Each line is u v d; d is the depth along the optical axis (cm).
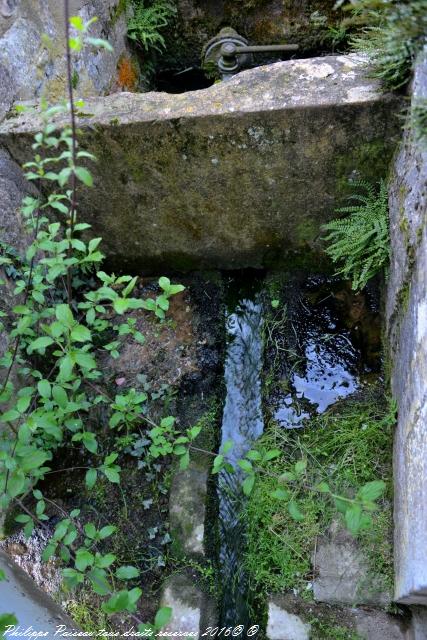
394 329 270
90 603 262
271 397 315
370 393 302
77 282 336
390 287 277
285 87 261
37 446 270
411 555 213
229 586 277
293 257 337
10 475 217
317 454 288
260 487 286
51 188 307
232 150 273
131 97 279
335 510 271
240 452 310
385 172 275
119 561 276
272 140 266
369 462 279
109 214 318
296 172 281
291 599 261
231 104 260
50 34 311
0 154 285
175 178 292
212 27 411
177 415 313
